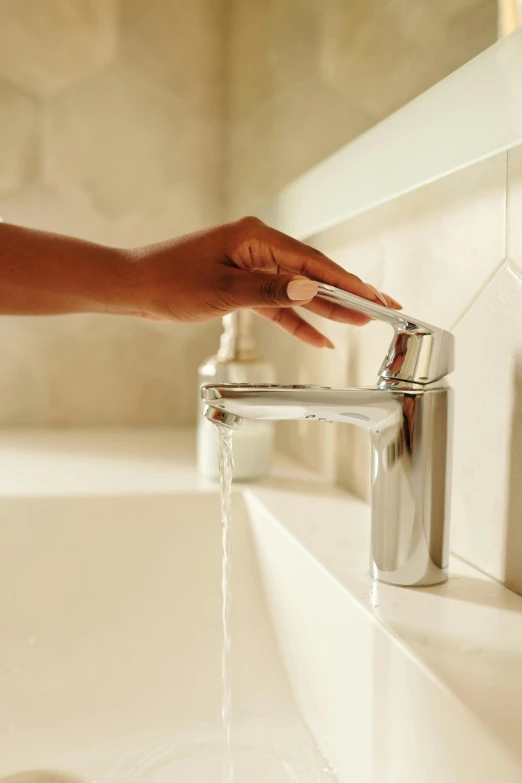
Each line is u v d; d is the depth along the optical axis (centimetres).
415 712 33
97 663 55
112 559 64
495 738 27
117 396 107
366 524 57
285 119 80
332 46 66
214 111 106
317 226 69
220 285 44
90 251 48
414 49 50
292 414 41
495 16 40
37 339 104
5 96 100
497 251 43
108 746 45
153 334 108
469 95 43
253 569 64
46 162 102
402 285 56
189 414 109
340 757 41
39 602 61
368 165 57
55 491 66
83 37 101
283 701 50
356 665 40
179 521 66
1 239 49
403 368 43
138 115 104
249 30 94
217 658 55
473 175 46
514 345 42
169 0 104
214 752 44
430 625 38
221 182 107
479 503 47
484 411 46
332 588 45
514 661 34
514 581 43
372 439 45
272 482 73
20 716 49
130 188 105
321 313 54
